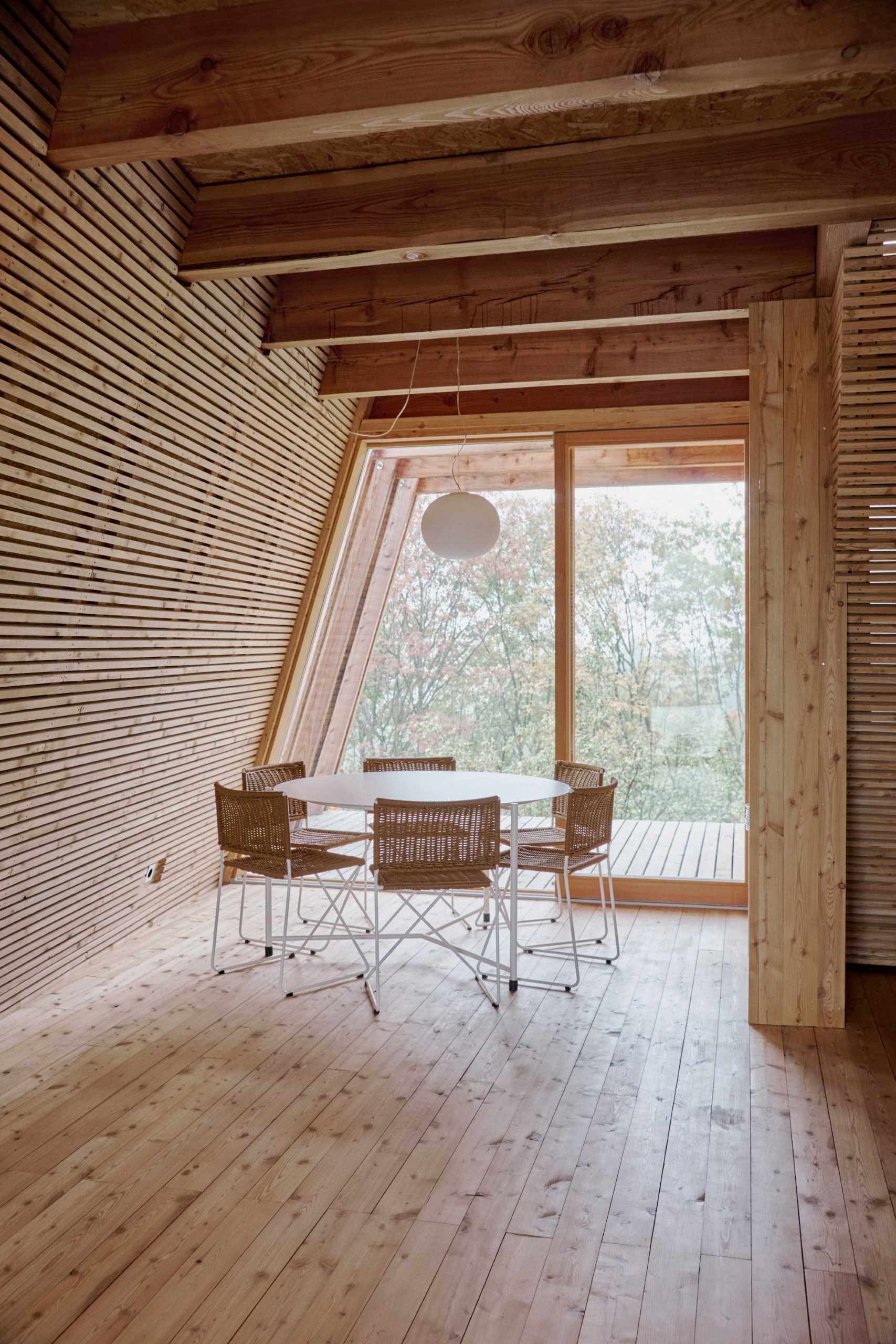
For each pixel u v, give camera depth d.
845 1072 3.14
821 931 3.53
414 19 2.43
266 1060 3.22
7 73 2.38
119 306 3.04
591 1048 3.33
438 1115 2.84
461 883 3.67
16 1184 2.47
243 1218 2.32
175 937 4.66
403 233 3.38
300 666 5.56
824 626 3.49
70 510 3.20
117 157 2.61
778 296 3.88
